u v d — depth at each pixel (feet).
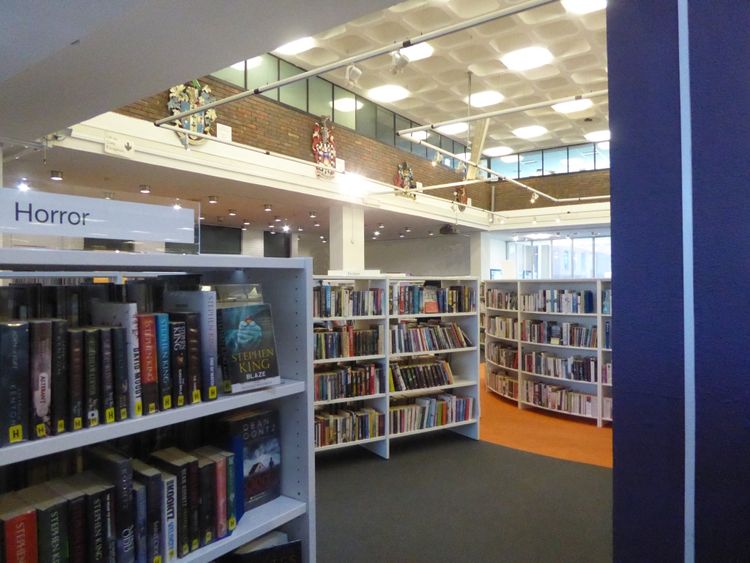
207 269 5.69
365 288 17.21
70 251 3.58
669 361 3.66
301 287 5.22
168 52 10.89
